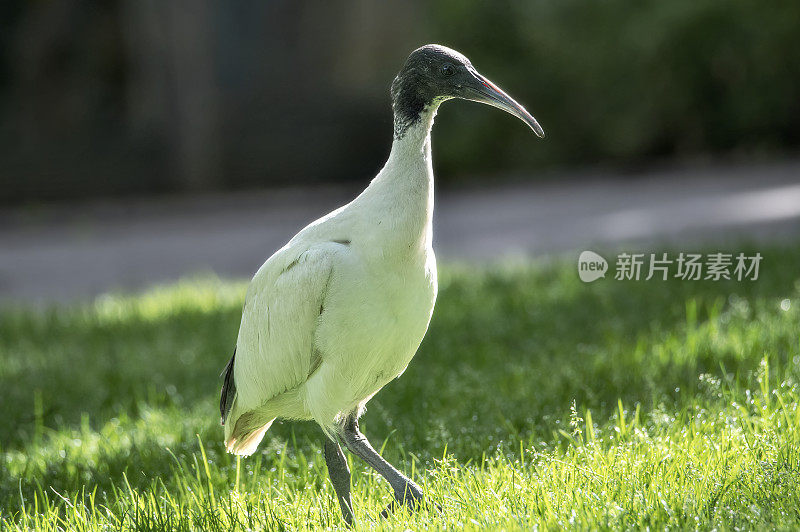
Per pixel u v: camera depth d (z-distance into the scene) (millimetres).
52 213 33094
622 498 6000
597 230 21750
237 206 32406
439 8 34219
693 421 7262
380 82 35844
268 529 6164
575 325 11430
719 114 32250
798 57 30656
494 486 6457
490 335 11414
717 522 5566
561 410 8125
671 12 30672
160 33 35594
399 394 9250
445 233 23938
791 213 20969
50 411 9352
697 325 10469
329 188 35938
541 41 32594
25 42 37250
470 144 34062
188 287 16828
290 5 37031
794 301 10484
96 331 13875
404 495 6270
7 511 7324
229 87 37500
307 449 7945
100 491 7555
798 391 7363
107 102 37906
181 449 8125
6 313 15961
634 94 32375
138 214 31922
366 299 6180
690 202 24156
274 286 6531
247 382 6922
